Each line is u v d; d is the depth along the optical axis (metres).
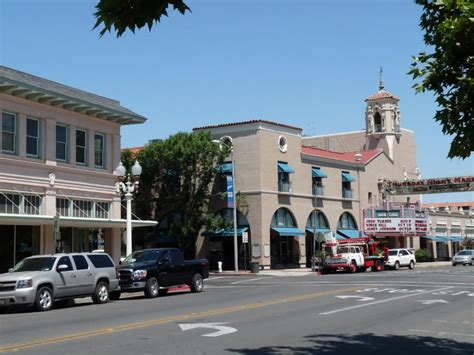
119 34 5.79
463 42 7.49
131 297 24.77
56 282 19.91
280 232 48.88
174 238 49.09
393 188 62.66
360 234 58.44
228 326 14.48
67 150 29.97
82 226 29.95
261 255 47.66
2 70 27.70
